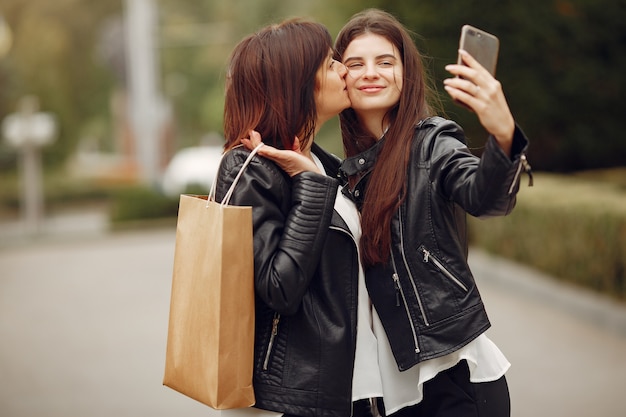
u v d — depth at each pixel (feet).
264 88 9.27
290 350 9.16
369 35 9.84
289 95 9.25
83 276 50.08
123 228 85.92
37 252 66.90
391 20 9.92
